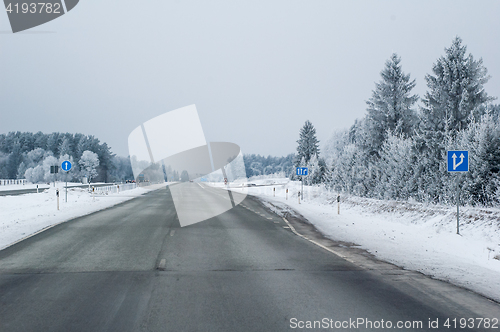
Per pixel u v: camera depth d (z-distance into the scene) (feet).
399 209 68.03
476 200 57.77
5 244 36.73
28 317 17.02
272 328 15.92
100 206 83.82
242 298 20.02
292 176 256.73
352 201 90.12
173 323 16.37
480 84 83.51
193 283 22.97
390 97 121.70
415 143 76.64
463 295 21.12
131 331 15.49
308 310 18.22
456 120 82.17
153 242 38.22
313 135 251.19
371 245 38.37
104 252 32.83
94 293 20.74
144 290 21.38
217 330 15.64
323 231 49.14
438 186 67.72
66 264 28.09
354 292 21.39
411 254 33.65
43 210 74.18
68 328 15.79
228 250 34.40
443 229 48.60
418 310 18.47
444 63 84.58
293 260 30.42
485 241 40.24
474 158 57.67
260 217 65.05
